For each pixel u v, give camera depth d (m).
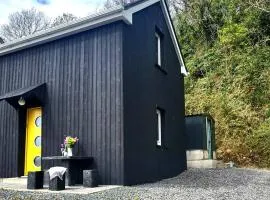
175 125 12.34
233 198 6.58
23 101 9.39
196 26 21.97
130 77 8.84
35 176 7.49
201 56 20.77
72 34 9.31
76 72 9.11
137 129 8.98
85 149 8.56
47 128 9.33
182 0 23.72
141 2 9.74
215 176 10.68
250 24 19.28
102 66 8.72
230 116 16.81
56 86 9.41
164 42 12.04
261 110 16.48
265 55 17.97
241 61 18.56
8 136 10.21
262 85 17.11
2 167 10.14
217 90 18.48
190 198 6.33
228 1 20.88
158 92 10.91
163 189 7.50
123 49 8.58
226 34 19.67
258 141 15.28
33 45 10.02
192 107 18.48
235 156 15.52
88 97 8.78
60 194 6.53
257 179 10.07
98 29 8.95
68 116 9.02
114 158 8.16
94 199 5.94
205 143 14.04
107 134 8.34
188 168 13.60
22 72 10.23
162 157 10.64
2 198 6.09
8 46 10.30
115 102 8.38
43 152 9.28
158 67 11.12
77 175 8.30
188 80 20.03
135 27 9.50
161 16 11.97
